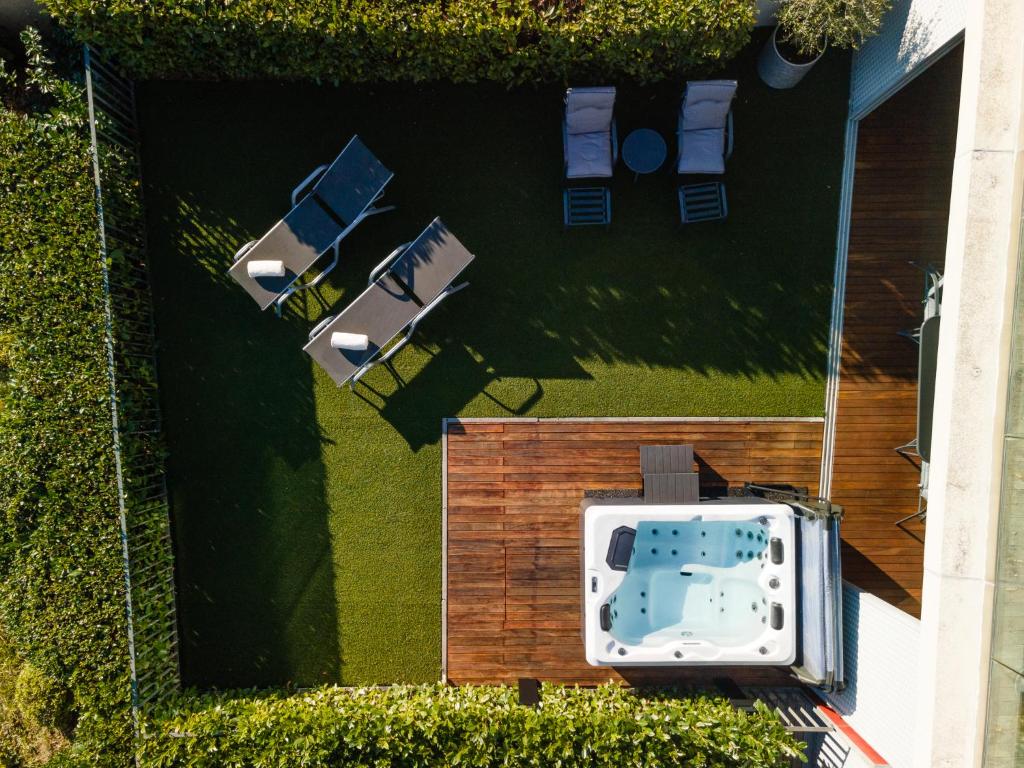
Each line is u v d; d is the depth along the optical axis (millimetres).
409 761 6004
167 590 6660
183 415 6766
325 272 6367
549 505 6816
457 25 5555
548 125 6637
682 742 5879
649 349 6746
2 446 6148
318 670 6875
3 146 5984
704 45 5746
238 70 6184
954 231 4703
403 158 6660
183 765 5984
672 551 6930
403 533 6836
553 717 5930
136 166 6543
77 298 6094
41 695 6328
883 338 6648
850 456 6691
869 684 5801
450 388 6785
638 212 6684
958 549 4773
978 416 4703
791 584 6102
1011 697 4508
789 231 6645
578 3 5617
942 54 5090
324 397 6781
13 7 5922
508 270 6727
